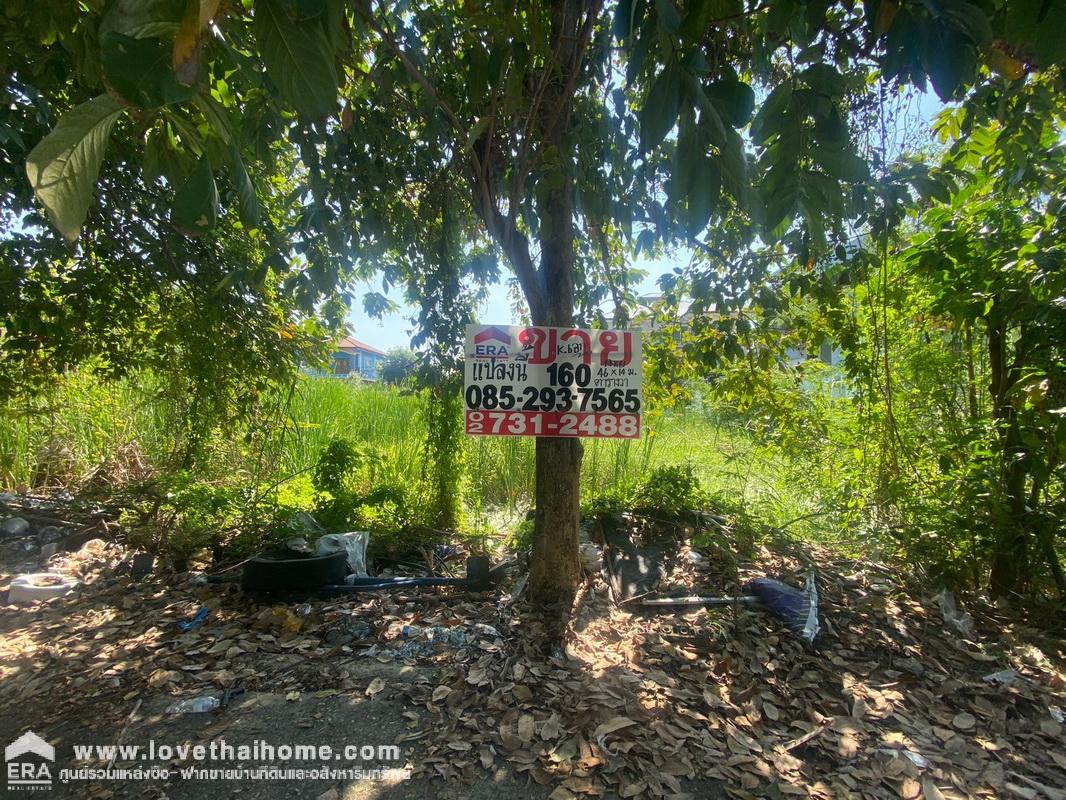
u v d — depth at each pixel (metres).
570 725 2.04
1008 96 2.10
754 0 1.22
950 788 1.84
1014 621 2.96
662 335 4.08
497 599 3.04
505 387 2.69
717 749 1.95
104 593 3.16
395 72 2.44
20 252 3.65
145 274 4.15
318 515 3.89
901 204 2.84
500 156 2.72
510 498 5.05
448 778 1.80
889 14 0.91
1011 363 3.12
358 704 2.15
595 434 2.71
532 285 2.77
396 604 2.98
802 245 3.06
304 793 1.75
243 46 1.05
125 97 0.73
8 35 1.66
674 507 3.93
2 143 2.57
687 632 2.71
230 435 4.93
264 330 4.50
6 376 4.22
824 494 4.11
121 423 5.64
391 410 7.15
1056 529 2.82
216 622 2.80
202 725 2.04
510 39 1.70
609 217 2.80
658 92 0.96
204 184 0.86
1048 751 2.04
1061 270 2.55
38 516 4.16
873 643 2.71
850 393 4.29
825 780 1.85
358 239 3.21
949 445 3.16
